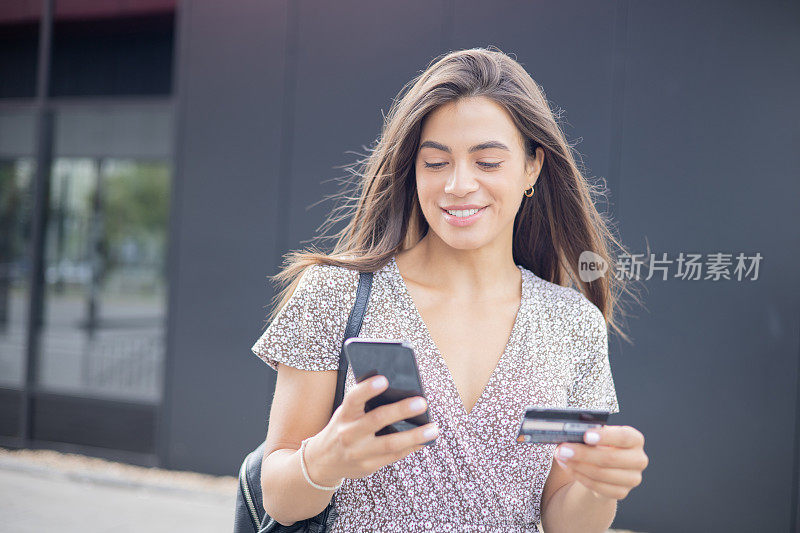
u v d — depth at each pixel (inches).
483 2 161.9
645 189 152.6
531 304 46.3
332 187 175.6
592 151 155.3
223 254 183.5
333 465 34.3
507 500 43.1
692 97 150.4
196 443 185.0
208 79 184.9
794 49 145.7
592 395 48.3
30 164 322.7
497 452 43.3
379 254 45.9
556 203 51.0
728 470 148.9
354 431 32.4
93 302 389.4
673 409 151.2
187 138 186.2
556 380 45.8
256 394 180.4
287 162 179.2
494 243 46.3
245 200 182.2
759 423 147.6
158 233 397.7
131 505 165.5
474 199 41.9
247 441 180.9
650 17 152.1
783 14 146.1
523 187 45.8
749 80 147.9
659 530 151.8
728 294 149.1
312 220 177.2
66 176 359.3
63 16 251.8
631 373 153.1
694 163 150.4
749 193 148.2
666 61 151.4
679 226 151.2
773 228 147.1
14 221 324.5
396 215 47.0
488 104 42.3
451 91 42.0
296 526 43.1
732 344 148.8
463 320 45.3
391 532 42.0
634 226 153.0
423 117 43.4
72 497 169.8
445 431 42.6
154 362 337.1
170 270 187.2
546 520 46.6
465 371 44.3
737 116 148.6
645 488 152.7
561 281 54.6
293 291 46.4
